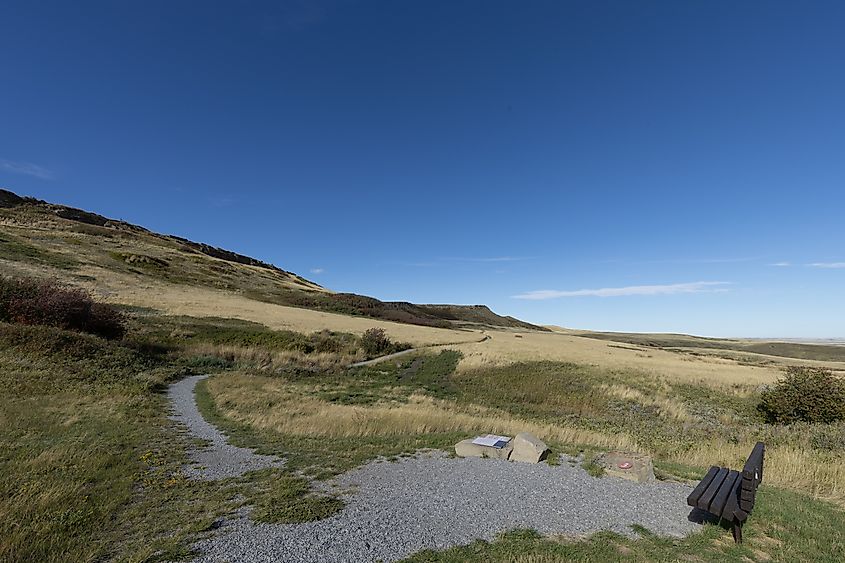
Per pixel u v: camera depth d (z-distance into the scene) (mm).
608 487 8047
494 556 5371
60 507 6629
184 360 28844
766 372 38281
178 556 5270
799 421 17578
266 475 8766
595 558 5305
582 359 41781
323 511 6684
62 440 10469
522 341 63469
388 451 10805
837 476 8320
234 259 129625
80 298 28906
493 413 22172
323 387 26906
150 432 12242
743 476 5750
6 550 5266
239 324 43375
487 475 8797
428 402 24672
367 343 44906
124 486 7785
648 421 23047
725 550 5547
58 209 97562
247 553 5371
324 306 77750
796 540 5738
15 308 26516
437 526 6254
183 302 49188
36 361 19328
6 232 62375
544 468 9336
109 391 17281
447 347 48625
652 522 6449
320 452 10758
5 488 7215
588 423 20969
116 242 80562
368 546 5602
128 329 33625
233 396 19203
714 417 24766
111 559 5305
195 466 9430
